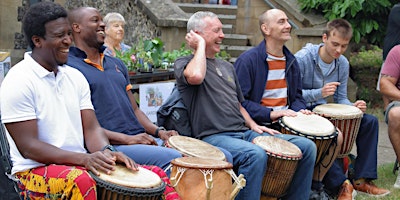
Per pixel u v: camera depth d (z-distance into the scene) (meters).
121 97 3.83
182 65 4.18
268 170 4.00
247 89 4.62
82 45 3.79
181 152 3.59
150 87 5.12
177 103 4.23
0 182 3.35
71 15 3.79
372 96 9.15
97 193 2.85
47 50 3.06
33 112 3.00
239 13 9.55
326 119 4.66
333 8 8.09
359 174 5.05
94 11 3.81
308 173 4.27
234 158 3.93
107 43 5.91
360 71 9.70
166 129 4.33
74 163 2.96
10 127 2.96
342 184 4.80
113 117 3.74
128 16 8.64
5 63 4.18
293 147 4.11
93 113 3.37
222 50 9.17
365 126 5.02
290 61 4.79
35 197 2.93
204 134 4.20
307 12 8.41
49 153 2.95
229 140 4.05
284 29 4.62
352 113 4.80
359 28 8.25
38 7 3.06
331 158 4.54
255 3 9.34
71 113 3.18
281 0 8.65
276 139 4.22
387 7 8.25
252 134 4.36
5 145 3.18
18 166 3.03
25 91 2.98
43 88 3.06
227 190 3.34
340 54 4.98
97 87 3.71
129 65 5.33
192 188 3.25
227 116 4.26
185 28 7.97
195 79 4.01
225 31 9.65
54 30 3.05
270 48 4.71
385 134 7.44
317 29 8.03
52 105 3.09
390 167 5.89
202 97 4.21
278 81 4.74
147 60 5.50
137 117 4.06
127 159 3.06
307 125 4.45
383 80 5.27
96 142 3.30
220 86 4.29
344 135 4.82
